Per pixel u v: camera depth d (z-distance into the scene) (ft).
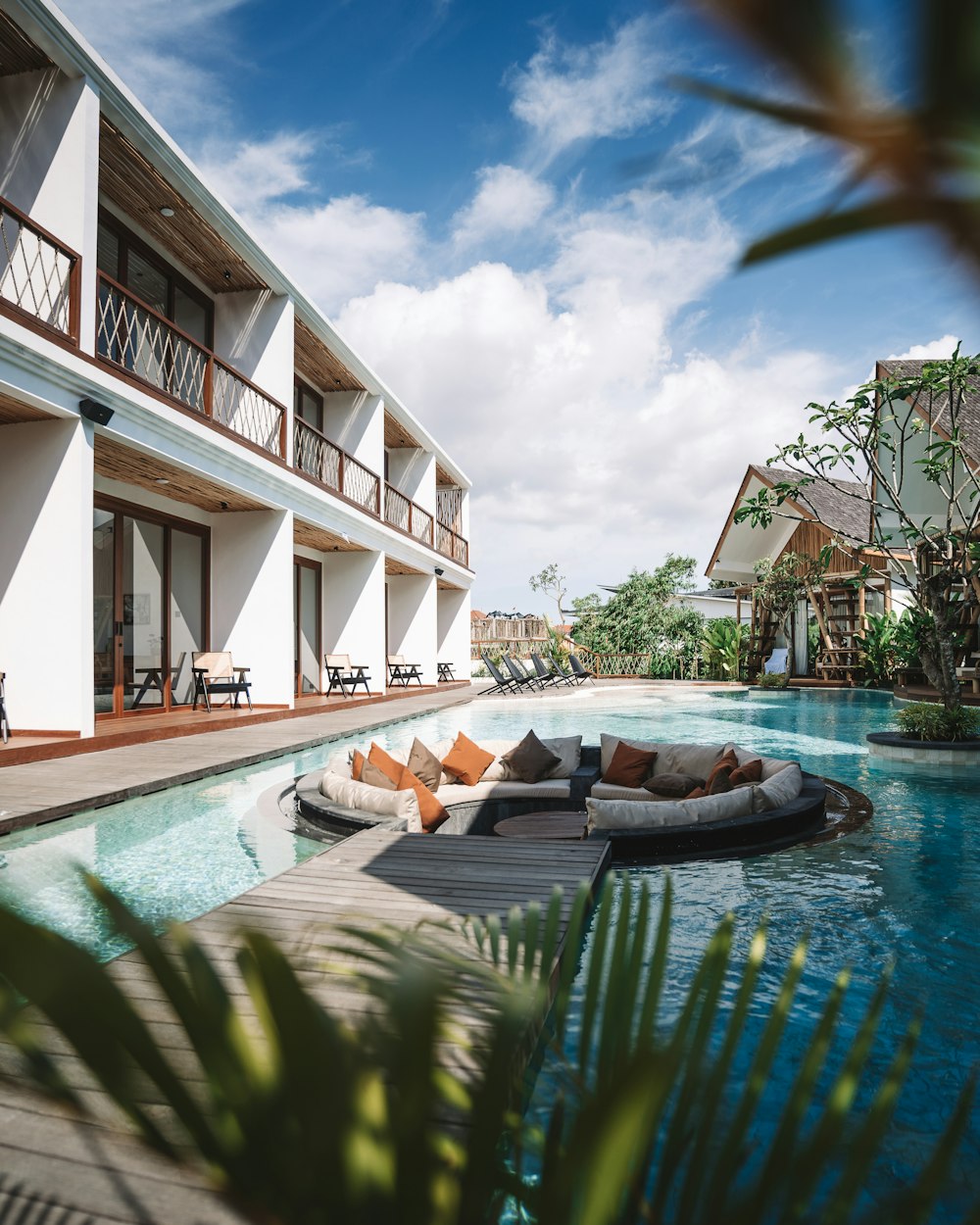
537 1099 3.22
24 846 16.03
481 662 87.51
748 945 11.18
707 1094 2.41
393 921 10.59
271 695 38.68
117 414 26.07
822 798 17.75
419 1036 1.92
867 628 63.72
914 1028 2.29
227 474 33.22
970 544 27.89
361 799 17.33
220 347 39.27
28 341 21.70
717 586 94.22
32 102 24.50
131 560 33.94
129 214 31.81
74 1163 5.57
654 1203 2.25
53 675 24.41
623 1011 2.73
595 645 87.40
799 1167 2.21
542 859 13.61
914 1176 6.23
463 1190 1.98
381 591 52.13
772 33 0.61
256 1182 1.83
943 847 16.06
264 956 1.90
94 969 1.66
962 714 28.04
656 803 15.62
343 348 44.80
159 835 17.29
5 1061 1.69
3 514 24.59
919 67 0.61
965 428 48.44
